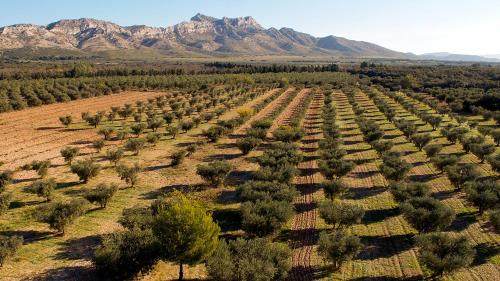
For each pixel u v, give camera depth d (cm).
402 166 4303
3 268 2608
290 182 4150
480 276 2514
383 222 3369
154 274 2564
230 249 2511
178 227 2297
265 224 2897
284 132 6544
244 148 5722
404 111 9469
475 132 6869
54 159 5400
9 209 3619
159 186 4381
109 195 3697
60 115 8956
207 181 4375
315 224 3369
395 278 2520
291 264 2669
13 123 7900
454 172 4081
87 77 16238
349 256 2600
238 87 15062
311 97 12125
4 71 17638
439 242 2628
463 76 15412
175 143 6525
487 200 3319
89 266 2662
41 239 3047
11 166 5009
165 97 12231
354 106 9775
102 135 6956
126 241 2523
